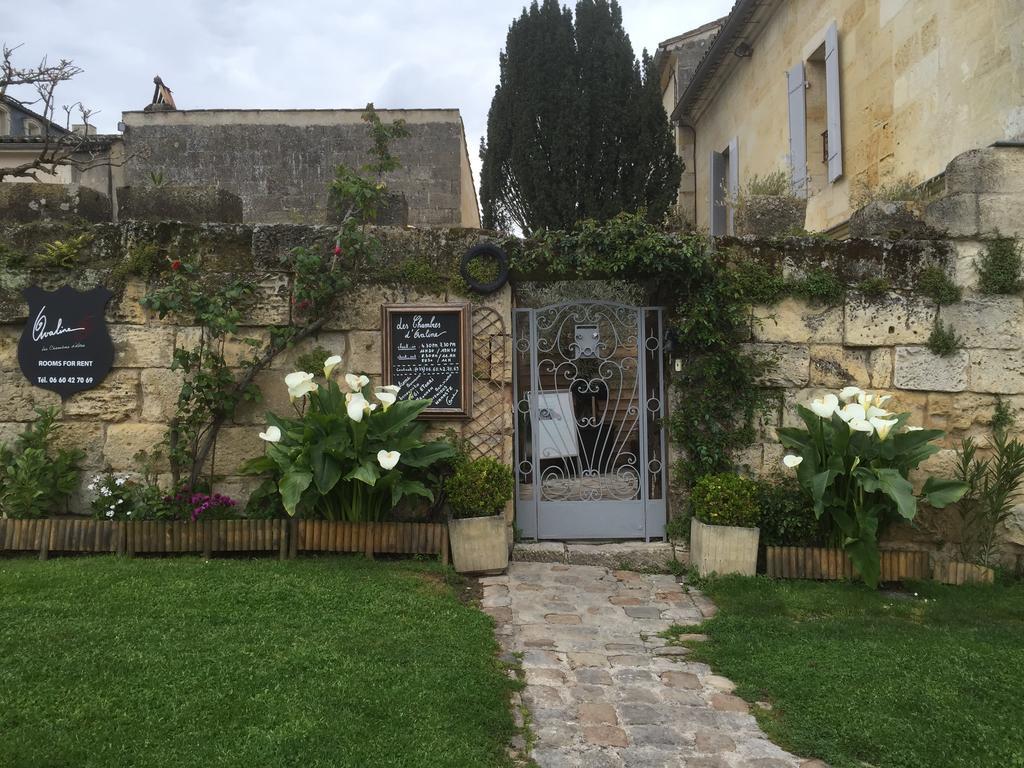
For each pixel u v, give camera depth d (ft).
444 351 19.88
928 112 26.37
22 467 18.78
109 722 10.00
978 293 20.01
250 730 10.03
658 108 38.17
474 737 10.55
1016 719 11.67
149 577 16.12
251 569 16.92
